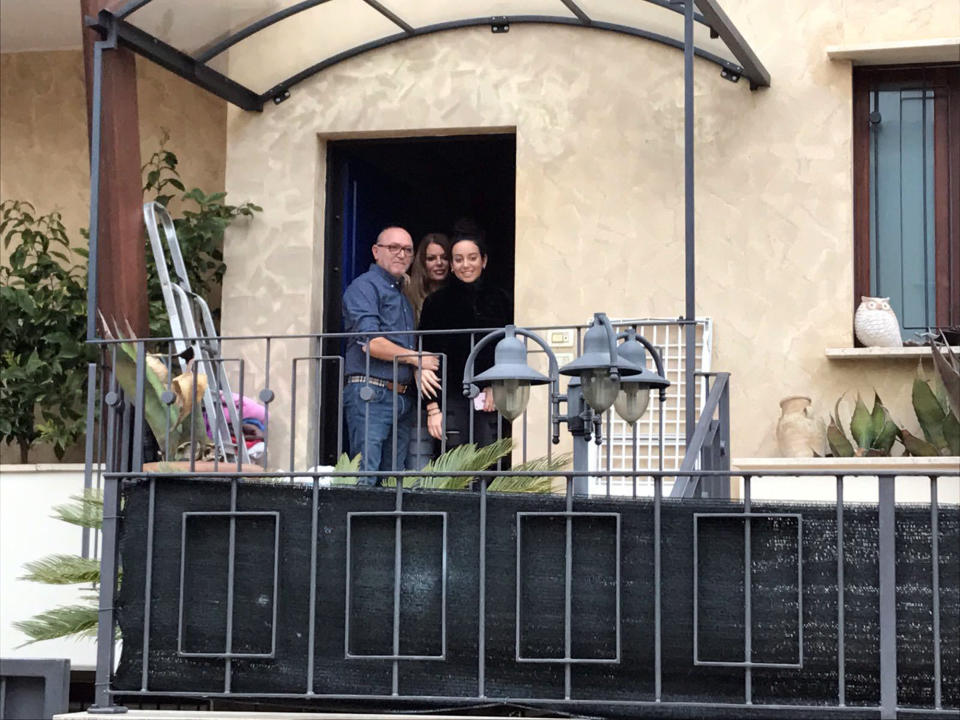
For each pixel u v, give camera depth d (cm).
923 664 451
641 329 763
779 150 757
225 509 489
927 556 453
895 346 729
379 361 750
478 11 782
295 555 484
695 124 768
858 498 663
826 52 754
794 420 721
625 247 768
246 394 799
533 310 775
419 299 808
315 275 805
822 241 748
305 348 798
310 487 485
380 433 749
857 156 764
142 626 491
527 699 467
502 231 936
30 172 922
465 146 920
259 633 482
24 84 928
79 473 729
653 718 468
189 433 688
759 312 751
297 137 809
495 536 473
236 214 809
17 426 848
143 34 702
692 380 618
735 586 460
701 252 760
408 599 476
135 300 691
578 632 466
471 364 495
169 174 892
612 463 758
